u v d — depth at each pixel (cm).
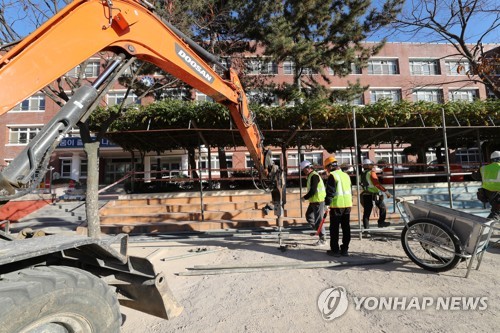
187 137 1118
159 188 1269
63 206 1297
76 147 2400
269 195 1020
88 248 245
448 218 435
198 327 311
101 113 852
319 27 1471
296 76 1546
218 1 1236
